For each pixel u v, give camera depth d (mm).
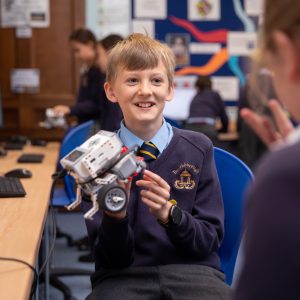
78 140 2588
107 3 4766
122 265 1288
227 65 4965
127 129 1416
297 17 574
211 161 1453
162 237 1328
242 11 4910
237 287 574
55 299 2596
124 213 1203
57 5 4621
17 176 2127
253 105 702
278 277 524
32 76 4645
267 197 542
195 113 4418
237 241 1497
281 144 651
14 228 1337
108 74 1450
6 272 1016
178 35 4895
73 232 3918
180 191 1386
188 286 1230
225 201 1541
